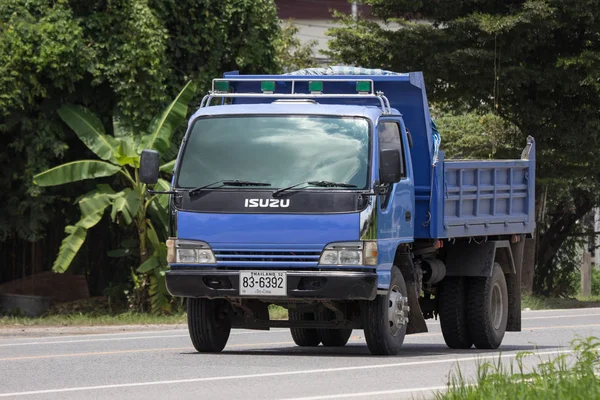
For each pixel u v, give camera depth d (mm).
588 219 118438
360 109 38625
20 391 29688
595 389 25203
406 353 41406
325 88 42844
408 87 42000
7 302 69750
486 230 44938
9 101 65562
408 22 88125
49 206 71250
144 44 68438
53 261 72438
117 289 71750
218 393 28641
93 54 67375
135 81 68562
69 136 70125
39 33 66000
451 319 44844
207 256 37812
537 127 90750
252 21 74000
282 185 37500
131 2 68688
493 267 45406
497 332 45750
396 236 38969
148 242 68562
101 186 67500
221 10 72938
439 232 41531
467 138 96375
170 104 69062
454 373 32906
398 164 36906
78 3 68688
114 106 69812
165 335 53125
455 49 85812
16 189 69812
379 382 31000
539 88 87000
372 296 36781
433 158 41906
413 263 41594
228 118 39000
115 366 35844
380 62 89000
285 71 109000
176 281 37906
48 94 68250
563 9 83812
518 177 47719
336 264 36906
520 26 83875
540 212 92438
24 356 40250
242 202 37594
